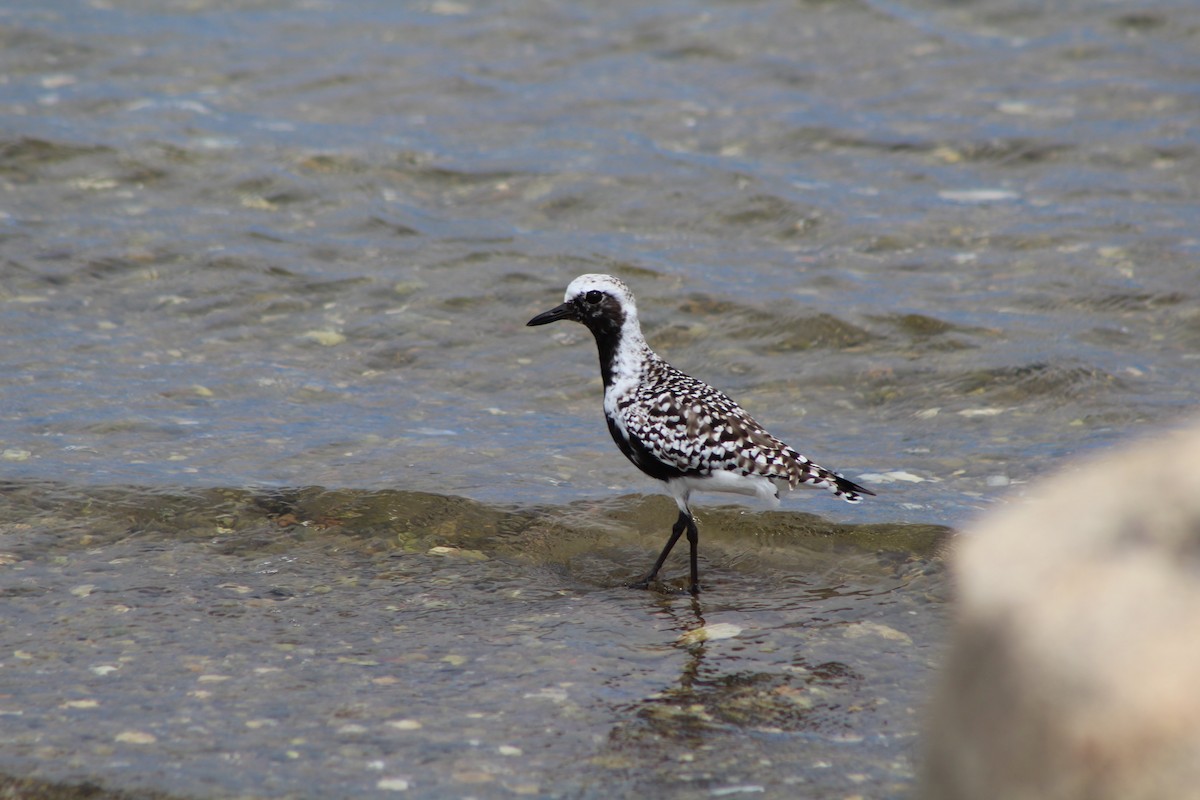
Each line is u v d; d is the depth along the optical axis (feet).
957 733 17.30
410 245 59.06
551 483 39.86
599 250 58.49
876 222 60.75
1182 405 44.73
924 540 36.09
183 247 57.93
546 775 24.62
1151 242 57.62
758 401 47.29
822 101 73.26
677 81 76.02
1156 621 15.61
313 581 33.81
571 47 80.33
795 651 30.22
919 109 72.08
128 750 25.20
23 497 37.19
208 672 28.71
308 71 76.79
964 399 46.44
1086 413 44.78
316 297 54.65
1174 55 76.64
